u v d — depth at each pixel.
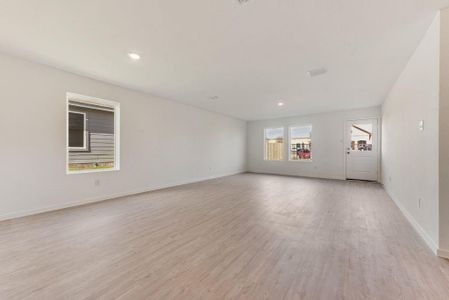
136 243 2.24
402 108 3.40
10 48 2.74
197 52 2.81
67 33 2.38
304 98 5.23
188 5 1.90
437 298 1.41
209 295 1.45
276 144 8.37
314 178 7.02
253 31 2.32
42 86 3.26
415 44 2.56
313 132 7.31
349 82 3.99
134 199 4.14
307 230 2.60
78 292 1.47
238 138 8.48
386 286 1.53
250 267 1.79
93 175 3.93
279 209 3.49
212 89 4.52
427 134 2.28
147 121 4.89
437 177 1.99
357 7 1.90
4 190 2.93
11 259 1.90
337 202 3.93
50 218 3.01
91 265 1.82
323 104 5.88
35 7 1.92
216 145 7.25
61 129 3.48
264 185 5.73
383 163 5.52
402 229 2.62
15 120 3.01
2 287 1.52
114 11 1.98
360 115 6.36
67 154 3.58
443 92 1.94
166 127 5.38
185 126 5.96
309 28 2.25
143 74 3.64
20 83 3.05
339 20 2.11
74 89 3.63
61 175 3.49
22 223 2.80
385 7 1.90
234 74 3.61
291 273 1.70
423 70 2.40
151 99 4.98
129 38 2.48
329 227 2.69
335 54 2.85
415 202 2.68
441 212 1.95
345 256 1.97
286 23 2.16
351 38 2.45
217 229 2.64
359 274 1.68
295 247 2.15
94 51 2.80
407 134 3.09
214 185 5.72
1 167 2.90
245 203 3.87
